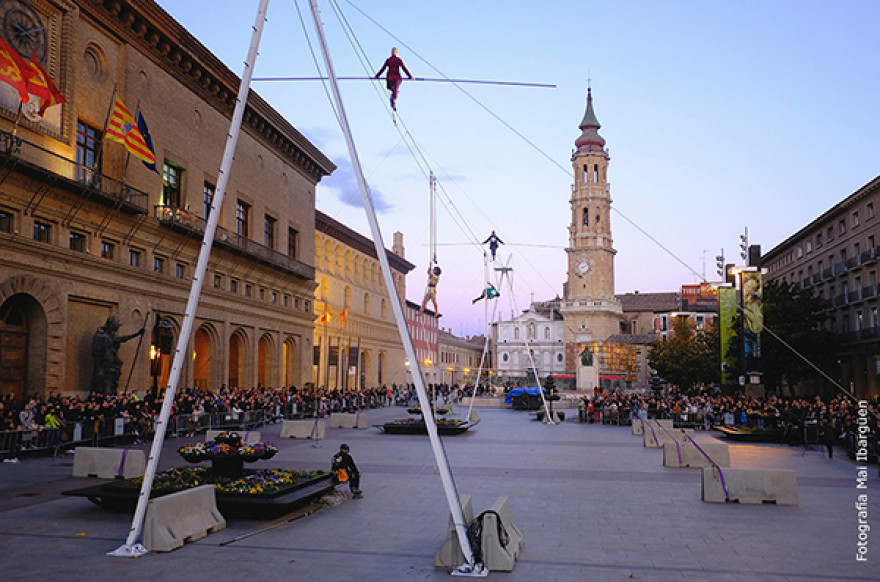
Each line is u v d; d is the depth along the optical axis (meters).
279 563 11.48
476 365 167.12
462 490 18.84
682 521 14.97
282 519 14.72
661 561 11.77
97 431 25.98
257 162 51.31
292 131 54.91
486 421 48.97
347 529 13.98
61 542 12.59
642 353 133.12
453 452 28.17
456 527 11.27
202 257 13.28
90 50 33.69
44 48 30.16
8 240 27.48
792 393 55.34
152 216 37.06
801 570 11.27
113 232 34.09
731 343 47.44
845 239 59.41
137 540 12.15
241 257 47.06
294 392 47.84
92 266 32.34
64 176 29.77
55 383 29.94
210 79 43.00
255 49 13.47
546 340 153.25
